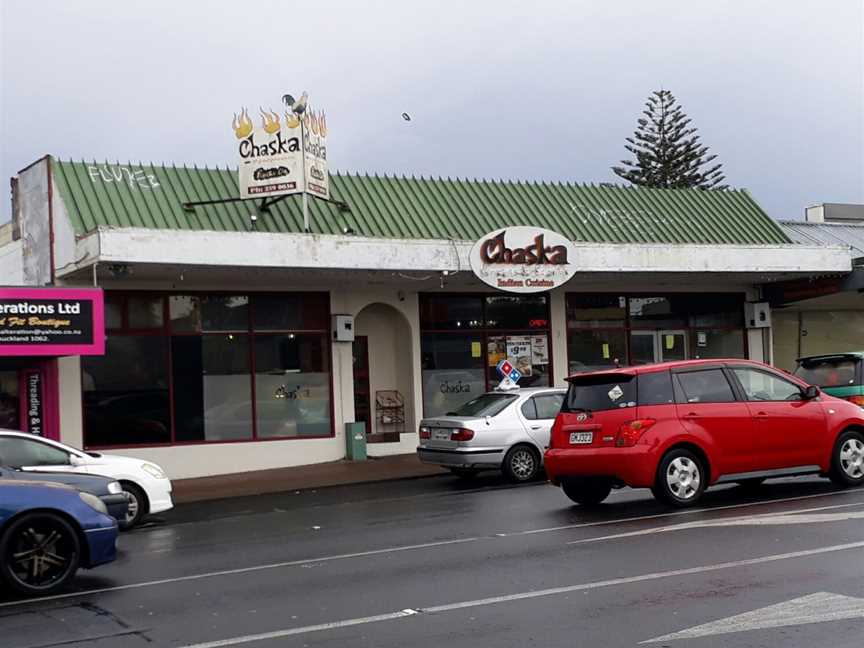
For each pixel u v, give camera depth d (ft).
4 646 23.22
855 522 34.22
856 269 81.97
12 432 42.63
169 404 66.23
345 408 72.08
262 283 69.77
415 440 74.90
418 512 45.27
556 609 24.09
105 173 66.85
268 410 69.67
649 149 172.65
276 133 66.44
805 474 42.42
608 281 80.53
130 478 45.09
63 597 28.96
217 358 68.23
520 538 35.09
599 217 82.64
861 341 97.55
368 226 72.59
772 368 43.01
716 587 25.58
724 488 46.60
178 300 67.26
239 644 22.30
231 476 66.33
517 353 78.89
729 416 40.63
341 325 71.41
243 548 37.11
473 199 79.66
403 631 22.75
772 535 32.58
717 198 90.22
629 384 40.01
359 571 30.42
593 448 40.11
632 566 28.76
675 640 20.99
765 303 87.66
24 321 54.70
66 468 43.32
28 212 68.74
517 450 56.70
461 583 27.71
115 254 56.85
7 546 28.86
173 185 68.95
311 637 22.61
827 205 109.19
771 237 87.30
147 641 23.02
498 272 68.95
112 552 30.86
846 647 20.01
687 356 85.97
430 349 76.33
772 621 22.09
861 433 44.01
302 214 70.95
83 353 56.03
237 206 69.21
